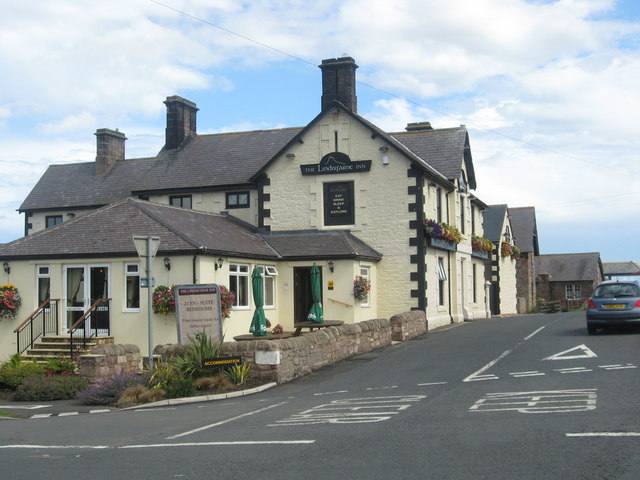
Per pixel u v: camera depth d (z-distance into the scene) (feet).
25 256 72.59
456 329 88.28
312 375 55.88
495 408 34.65
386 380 49.83
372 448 26.66
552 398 36.81
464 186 109.50
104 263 70.95
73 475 24.71
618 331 72.54
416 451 25.77
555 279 214.69
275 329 75.20
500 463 23.47
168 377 49.44
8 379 57.00
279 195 92.99
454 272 103.24
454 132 104.37
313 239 87.71
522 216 179.93
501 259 141.08
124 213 76.13
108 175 111.34
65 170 115.55
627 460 23.31
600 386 39.99
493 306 136.15
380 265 89.20
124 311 69.92
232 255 73.72
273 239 89.25
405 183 88.58
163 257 69.26
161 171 104.99
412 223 88.07
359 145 90.48
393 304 88.33
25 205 109.40
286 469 23.99
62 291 71.97
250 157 102.47
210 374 51.39
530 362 52.90
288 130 107.04
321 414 36.52
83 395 49.21
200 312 56.95
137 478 23.82
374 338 70.95
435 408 35.78
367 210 89.92
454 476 22.12
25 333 71.92
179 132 109.70
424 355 62.85
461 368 52.34
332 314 82.79
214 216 90.38
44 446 31.24
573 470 22.31
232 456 26.50
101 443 31.40
